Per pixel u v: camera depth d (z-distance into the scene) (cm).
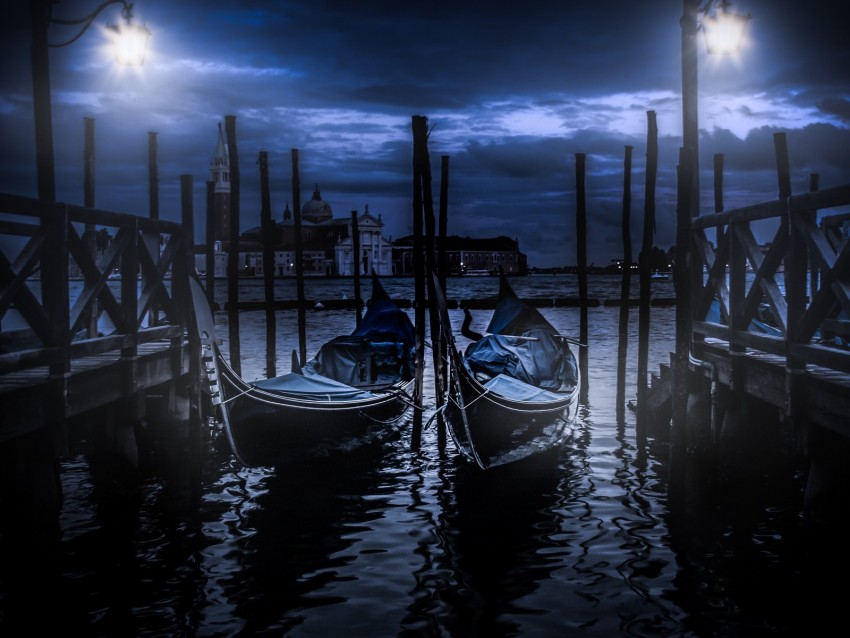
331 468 1048
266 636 576
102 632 582
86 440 1145
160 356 1044
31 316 686
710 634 570
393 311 1427
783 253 757
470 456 1009
